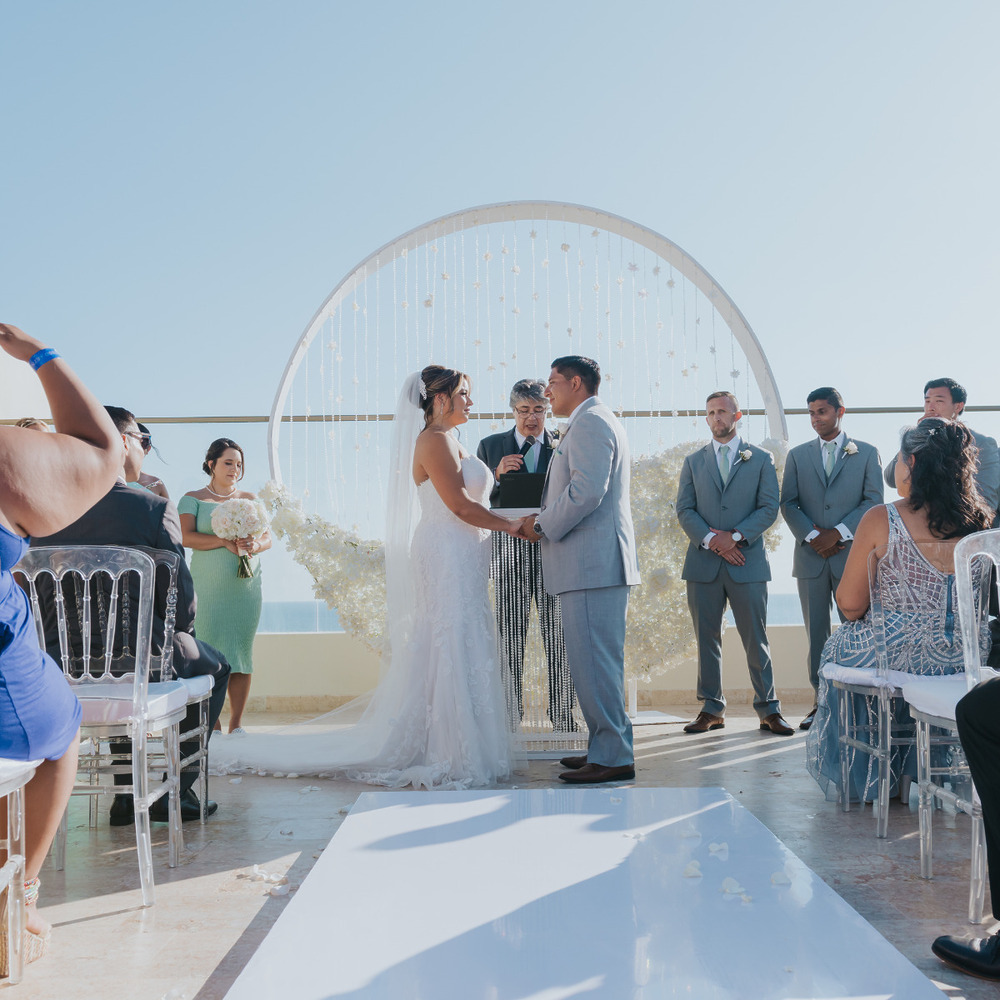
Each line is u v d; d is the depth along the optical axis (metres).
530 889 1.79
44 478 1.59
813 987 1.38
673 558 4.59
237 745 3.72
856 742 2.77
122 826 2.85
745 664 5.35
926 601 2.66
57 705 1.68
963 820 2.79
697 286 4.93
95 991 1.67
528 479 3.85
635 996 1.35
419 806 2.44
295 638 5.38
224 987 1.68
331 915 1.67
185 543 4.11
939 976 1.70
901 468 3.02
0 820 1.81
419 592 3.48
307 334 4.66
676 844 2.08
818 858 2.40
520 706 3.69
